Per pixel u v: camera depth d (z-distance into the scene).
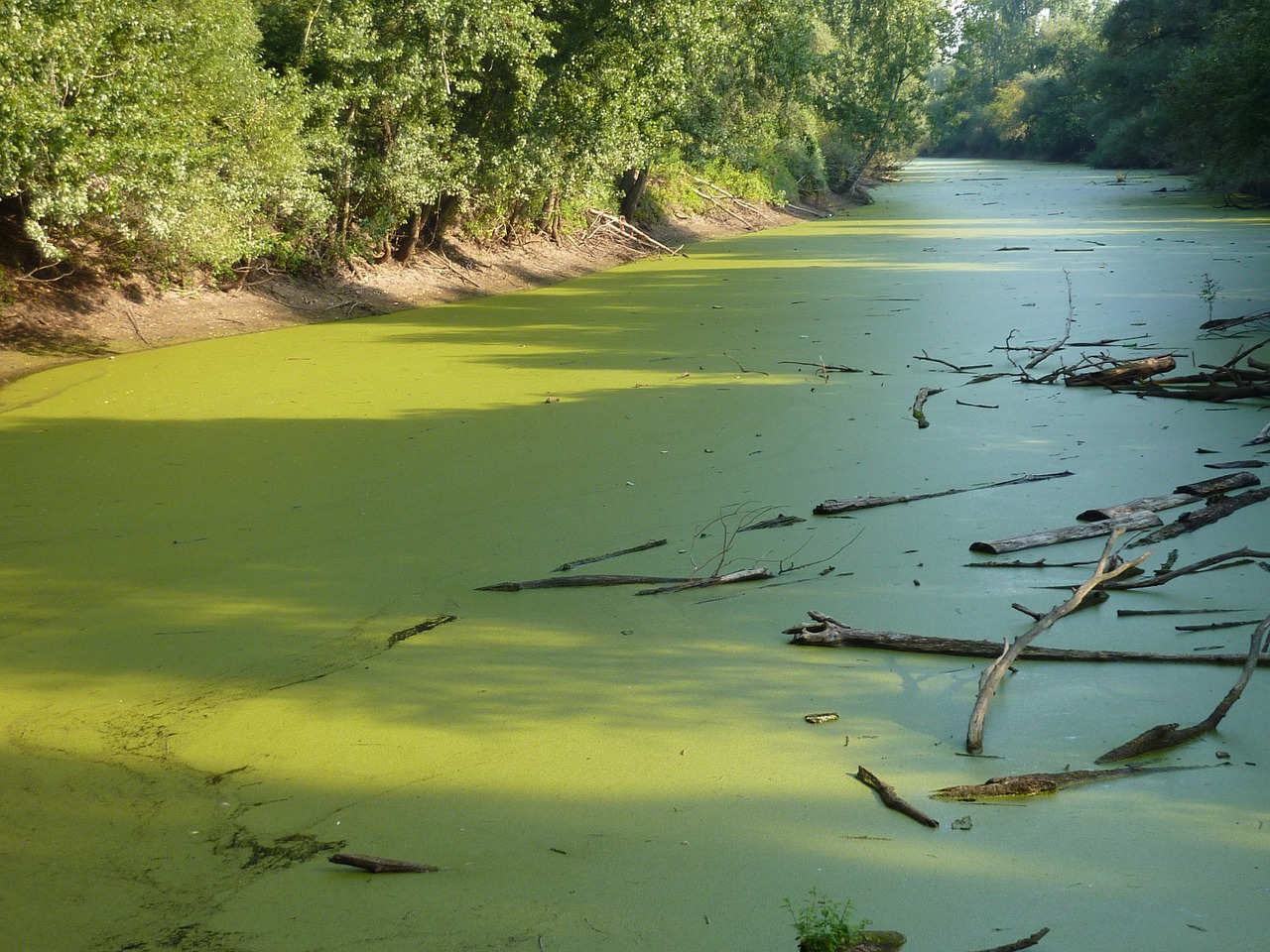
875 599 6.21
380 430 10.04
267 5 16.41
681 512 7.81
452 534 7.48
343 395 11.43
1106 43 54.62
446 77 16.88
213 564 7.01
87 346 13.46
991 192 47.38
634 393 11.44
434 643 5.84
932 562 6.71
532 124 19.17
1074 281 19.33
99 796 4.48
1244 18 29.89
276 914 3.71
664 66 19.98
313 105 15.76
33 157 11.78
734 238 30.06
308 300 16.62
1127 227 29.95
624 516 7.75
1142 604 5.96
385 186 17.52
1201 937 3.44
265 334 15.09
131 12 12.46
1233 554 6.19
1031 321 15.42
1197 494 7.50
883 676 5.32
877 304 17.45
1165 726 4.57
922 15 44.56
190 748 4.85
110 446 9.59
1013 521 7.37
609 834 4.10
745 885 3.78
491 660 5.62
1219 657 5.24
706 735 4.82
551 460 9.09
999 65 97.12
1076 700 5.00
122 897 3.83
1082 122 71.19
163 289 15.10
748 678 5.34
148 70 12.70
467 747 4.79
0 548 7.29
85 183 12.45
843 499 7.91
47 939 3.62
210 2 13.80
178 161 13.12
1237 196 37.75
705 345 14.27
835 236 29.98
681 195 30.91
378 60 16.25
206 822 4.27
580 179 21.78
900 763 4.54
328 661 5.66
